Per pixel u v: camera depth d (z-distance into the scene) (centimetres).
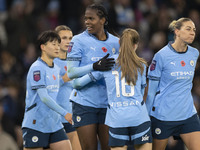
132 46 2058
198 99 3766
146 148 2056
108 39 2236
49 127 2169
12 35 4588
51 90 2184
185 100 2222
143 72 2077
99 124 2227
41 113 2158
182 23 2208
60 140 2198
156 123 2244
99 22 2183
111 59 2069
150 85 2239
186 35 2191
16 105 3816
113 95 2050
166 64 2212
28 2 4844
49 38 2167
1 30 4988
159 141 2253
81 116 2202
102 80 2203
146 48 4284
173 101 2214
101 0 4656
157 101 2241
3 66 4281
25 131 2175
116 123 2025
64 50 2452
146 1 5034
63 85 2428
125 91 2036
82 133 2203
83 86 2206
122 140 2031
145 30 4594
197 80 3825
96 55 2200
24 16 4709
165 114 2220
